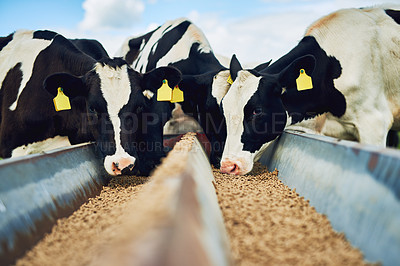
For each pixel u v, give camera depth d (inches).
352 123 181.9
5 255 73.0
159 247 38.6
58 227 93.3
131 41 282.4
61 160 114.7
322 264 66.4
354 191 80.1
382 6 199.0
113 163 144.4
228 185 132.3
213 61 216.4
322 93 181.3
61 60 177.8
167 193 54.9
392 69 182.5
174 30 237.3
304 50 182.2
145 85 169.8
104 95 154.6
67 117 170.7
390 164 69.6
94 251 77.1
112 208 111.1
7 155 182.1
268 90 164.2
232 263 64.8
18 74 183.9
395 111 192.5
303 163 121.5
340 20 185.3
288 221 89.0
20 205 84.2
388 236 63.8
